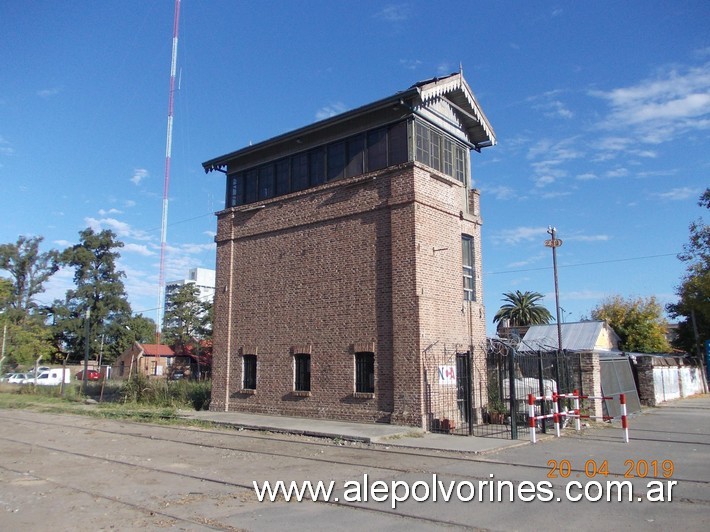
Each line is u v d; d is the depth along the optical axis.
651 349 57.16
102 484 10.19
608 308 61.03
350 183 20.00
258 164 23.70
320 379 20.03
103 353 74.06
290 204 22.05
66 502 8.83
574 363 20.67
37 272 77.44
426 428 17.09
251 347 22.69
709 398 36.66
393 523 7.44
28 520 7.80
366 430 16.39
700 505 8.23
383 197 19.11
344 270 19.91
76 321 71.75
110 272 76.75
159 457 13.16
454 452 13.43
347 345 19.39
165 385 29.33
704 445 14.40
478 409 19.73
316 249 20.92
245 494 9.20
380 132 19.83
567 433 16.77
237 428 18.78
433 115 20.25
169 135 54.03
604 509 8.08
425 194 18.77
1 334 52.34
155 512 8.11
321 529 7.16
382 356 18.42
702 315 51.81
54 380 56.81
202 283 97.44
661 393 32.91
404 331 17.89
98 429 19.34
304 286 21.12
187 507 8.39
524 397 18.88
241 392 22.77
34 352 55.69
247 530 7.13
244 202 24.22
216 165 25.09
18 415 25.80
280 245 22.25
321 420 19.30
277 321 21.86
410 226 18.23
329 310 20.14
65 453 14.02
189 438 16.61
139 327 76.75
